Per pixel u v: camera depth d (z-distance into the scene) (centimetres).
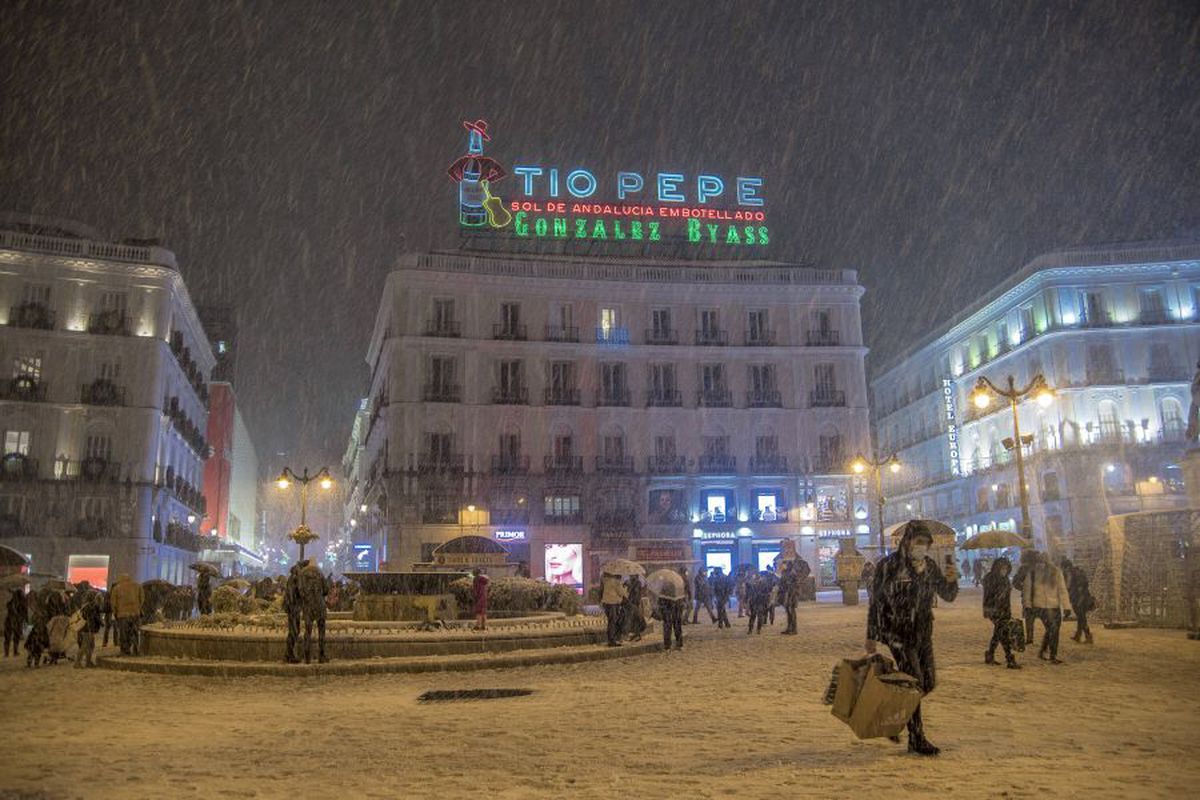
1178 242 5266
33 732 870
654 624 2250
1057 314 5219
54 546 4084
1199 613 1588
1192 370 5059
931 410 6775
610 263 5247
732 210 5694
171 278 4519
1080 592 1549
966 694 970
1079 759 635
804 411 5238
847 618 2519
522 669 1412
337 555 10894
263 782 616
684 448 5112
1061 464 5084
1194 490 1967
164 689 1256
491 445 4878
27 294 4256
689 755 681
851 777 588
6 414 4131
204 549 5888
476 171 5425
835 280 5422
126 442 4300
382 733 820
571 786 585
